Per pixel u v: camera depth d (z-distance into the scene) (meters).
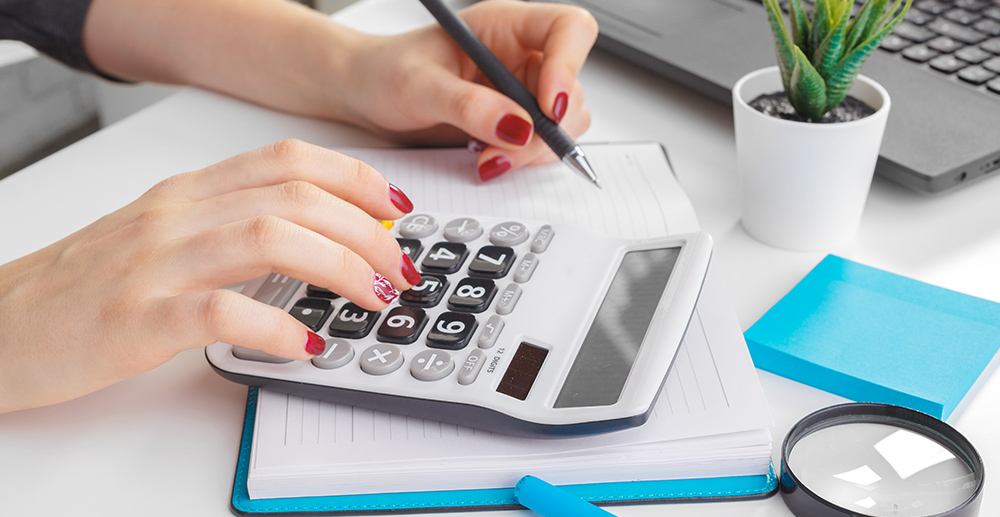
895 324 0.43
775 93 0.53
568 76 0.56
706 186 0.58
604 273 0.44
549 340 0.40
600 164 0.59
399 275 0.43
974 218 0.53
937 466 0.35
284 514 0.35
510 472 0.36
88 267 0.41
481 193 0.56
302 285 0.45
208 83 0.71
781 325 0.43
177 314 0.37
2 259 0.51
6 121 1.48
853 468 0.35
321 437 0.37
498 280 0.44
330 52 0.64
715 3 0.74
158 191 0.45
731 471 0.37
